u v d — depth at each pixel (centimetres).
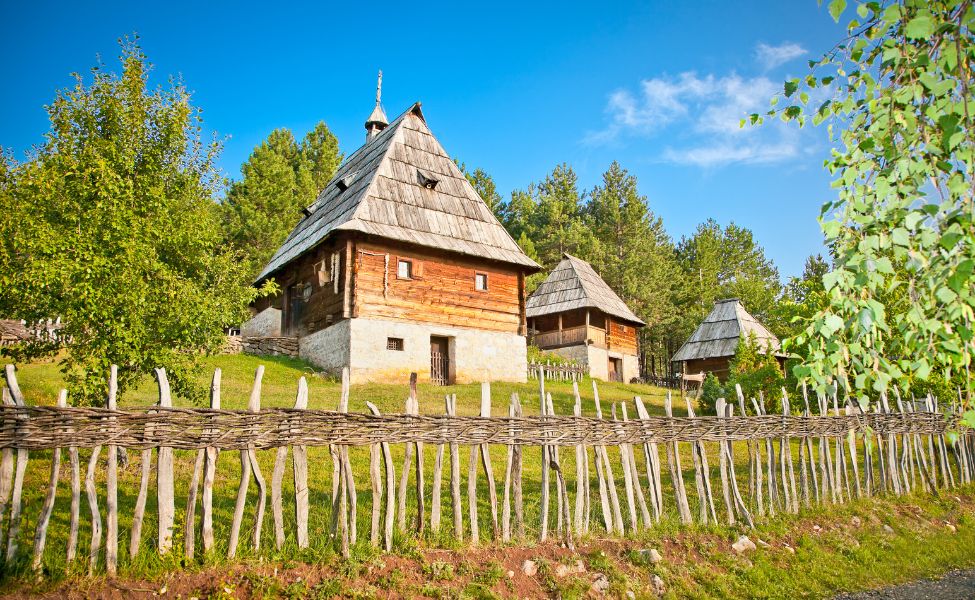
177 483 802
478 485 925
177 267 924
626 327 3653
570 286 3362
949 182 334
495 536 654
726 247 6059
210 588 504
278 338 2231
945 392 1197
